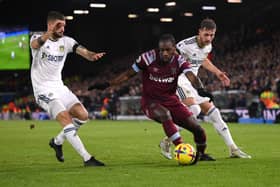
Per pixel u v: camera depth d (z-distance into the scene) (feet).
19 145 70.85
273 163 44.39
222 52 218.38
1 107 228.02
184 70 41.81
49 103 44.73
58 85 45.78
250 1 224.94
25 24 242.99
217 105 153.89
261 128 110.01
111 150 62.23
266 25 227.40
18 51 226.58
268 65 176.45
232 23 243.40
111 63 264.93
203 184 33.91
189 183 34.32
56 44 45.11
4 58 225.97
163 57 41.63
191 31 260.01
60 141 46.01
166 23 266.36
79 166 44.93
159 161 48.93
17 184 34.91
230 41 228.22
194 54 49.19
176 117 43.19
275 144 68.44
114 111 181.78
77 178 36.88
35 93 45.93
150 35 267.39
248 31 228.63
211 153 56.34
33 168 44.39
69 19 253.65
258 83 155.53
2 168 45.19
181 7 233.96
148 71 42.70
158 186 33.35
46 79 45.39
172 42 41.22
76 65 266.57
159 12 244.63
